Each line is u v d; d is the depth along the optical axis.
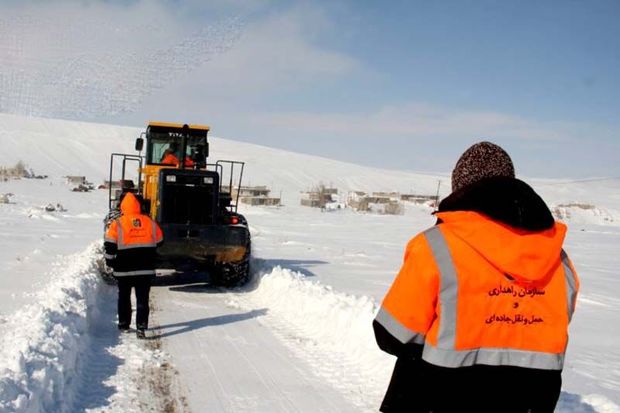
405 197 56.31
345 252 17.72
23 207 26.98
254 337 6.93
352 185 73.31
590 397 4.83
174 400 4.78
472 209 2.20
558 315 2.21
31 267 10.54
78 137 73.31
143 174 11.04
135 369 5.51
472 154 2.37
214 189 9.93
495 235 2.14
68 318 6.16
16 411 3.82
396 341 2.16
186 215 9.77
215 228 9.58
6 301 7.49
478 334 2.13
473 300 2.13
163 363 5.75
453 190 2.45
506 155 2.37
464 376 2.12
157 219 9.68
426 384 2.15
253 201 43.50
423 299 2.14
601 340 7.98
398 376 2.24
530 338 2.17
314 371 5.69
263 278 10.09
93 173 56.97
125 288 6.85
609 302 11.34
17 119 76.88
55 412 4.27
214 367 5.68
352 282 11.77
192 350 6.26
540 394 2.16
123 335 6.79
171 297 9.38
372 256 17.08
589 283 13.94
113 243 6.70
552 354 2.18
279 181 66.81
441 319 2.13
